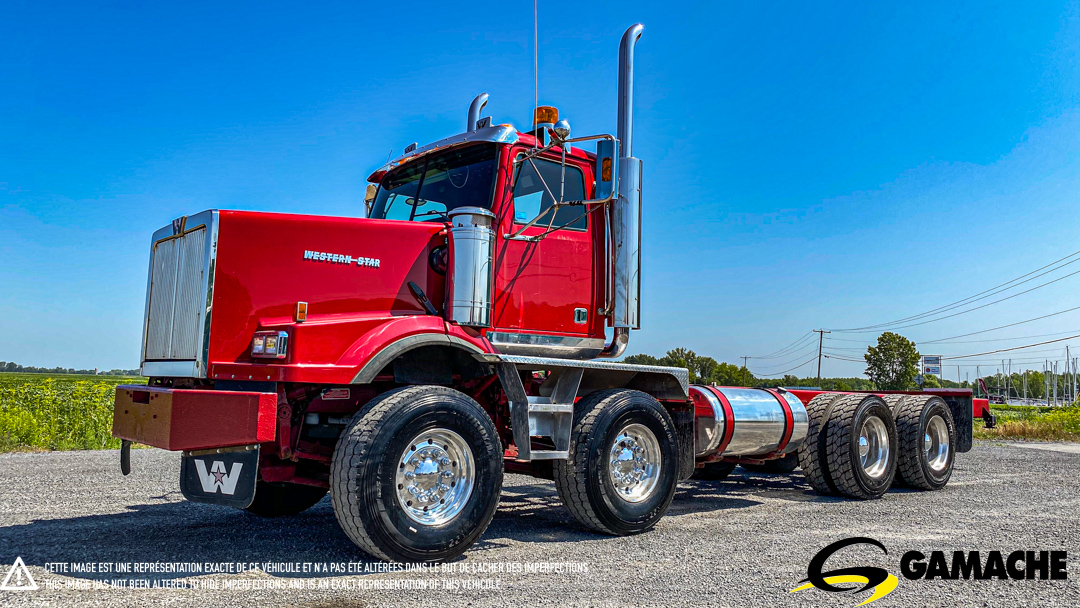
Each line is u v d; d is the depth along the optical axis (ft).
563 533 17.71
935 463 28.27
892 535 17.61
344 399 16.02
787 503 23.56
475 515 14.60
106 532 16.61
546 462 18.48
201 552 14.67
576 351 18.20
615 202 18.65
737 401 23.40
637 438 18.33
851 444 24.22
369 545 13.41
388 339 14.65
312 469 17.54
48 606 10.78
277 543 15.66
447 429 14.48
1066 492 26.86
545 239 17.80
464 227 15.89
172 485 24.38
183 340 14.84
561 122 15.85
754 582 12.97
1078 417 65.57
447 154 18.28
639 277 18.79
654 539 16.98
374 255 16.02
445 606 11.14
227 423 13.34
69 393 41.11
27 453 34.35
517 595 11.84
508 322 16.96
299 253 15.26
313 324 14.21
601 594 11.98
